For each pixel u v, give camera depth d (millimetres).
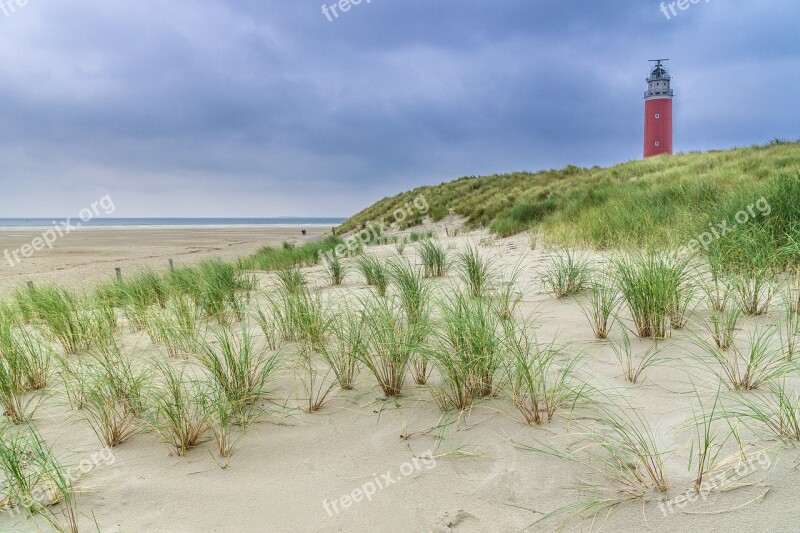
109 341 4316
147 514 1979
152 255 24094
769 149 16625
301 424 2645
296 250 14414
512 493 1970
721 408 2391
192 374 3420
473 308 3553
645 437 2238
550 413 2477
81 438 2633
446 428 2506
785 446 2043
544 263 6996
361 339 3264
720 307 3795
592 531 1725
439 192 32969
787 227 5137
